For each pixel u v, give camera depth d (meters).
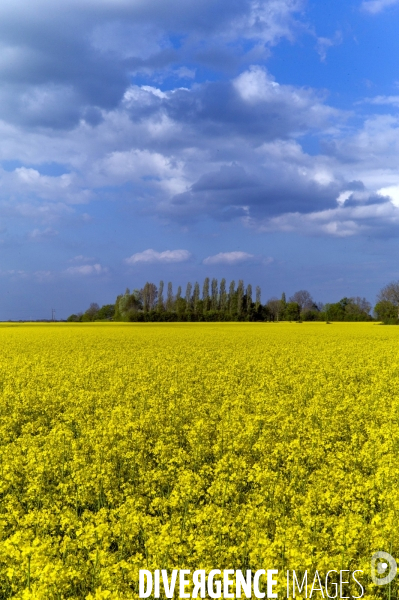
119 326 86.25
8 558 6.61
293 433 13.73
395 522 7.36
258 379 23.00
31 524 8.05
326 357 30.70
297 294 152.25
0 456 11.67
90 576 6.79
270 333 59.72
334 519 7.76
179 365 26.47
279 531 7.27
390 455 11.07
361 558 6.75
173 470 11.07
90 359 28.88
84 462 10.80
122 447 11.91
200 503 9.05
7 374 23.45
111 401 18.17
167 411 16.38
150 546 6.88
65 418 15.42
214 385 20.75
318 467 11.45
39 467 10.26
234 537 7.59
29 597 5.80
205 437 13.19
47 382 21.45
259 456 12.42
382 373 24.08
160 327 80.38
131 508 8.16
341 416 15.54
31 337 51.28
